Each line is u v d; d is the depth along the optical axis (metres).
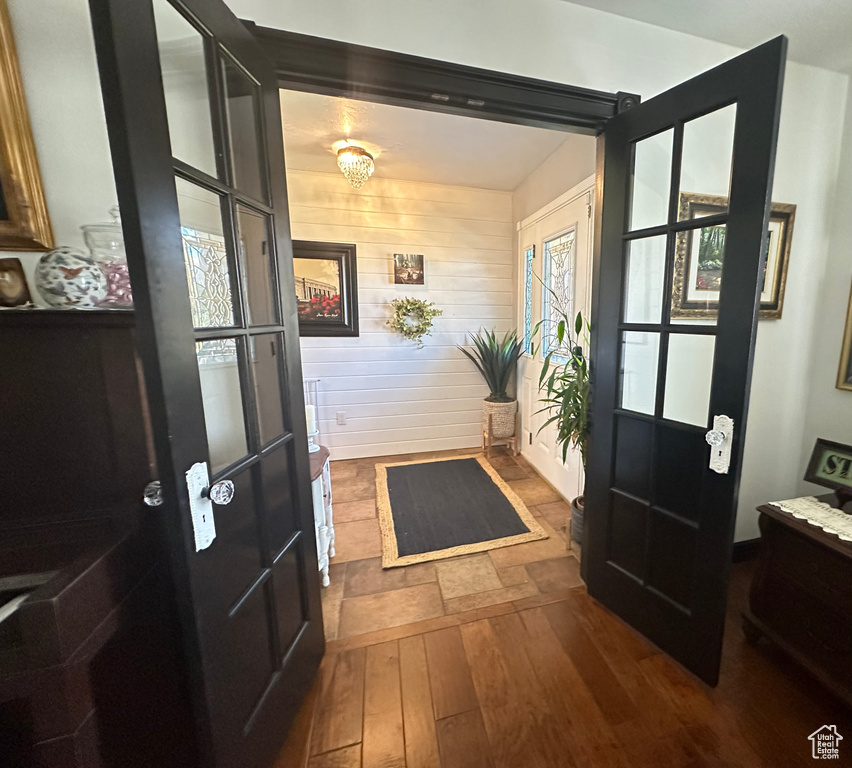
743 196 1.01
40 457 0.77
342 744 1.07
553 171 2.51
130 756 0.77
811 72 1.54
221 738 0.80
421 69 1.16
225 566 0.83
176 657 0.91
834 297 1.67
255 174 1.00
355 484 2.84
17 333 0.73
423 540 2.09
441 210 3.17
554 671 1.29
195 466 0.72
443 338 3.36
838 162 1.63
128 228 0.61
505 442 3.35
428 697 1.21
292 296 1.14
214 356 0.87
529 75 1.27
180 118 0.77
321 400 3.24
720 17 1.34
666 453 1.28
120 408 0.81
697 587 1.21
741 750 1.04
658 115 1.18
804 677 1.26
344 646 1.41
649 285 1.37
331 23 1.09
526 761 1.02
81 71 0.81
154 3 0.68
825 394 1.72
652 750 1.04
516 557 1.94
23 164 0.78
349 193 3.00
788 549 1.25
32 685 0.57
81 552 0.70
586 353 2.13
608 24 1.33
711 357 1.23
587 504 1.61
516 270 3.26
